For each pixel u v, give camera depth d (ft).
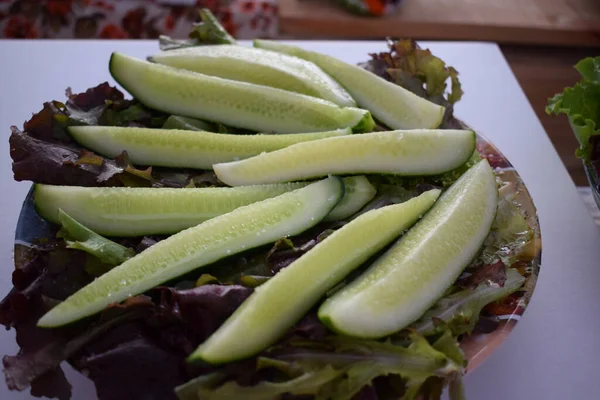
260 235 1.02
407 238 1.04
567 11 2.48
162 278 0.97
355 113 1.23
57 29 2.35
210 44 1.44
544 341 1.12
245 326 0.90
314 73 1.33
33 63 1.65
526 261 1.06
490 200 1.09
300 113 1.26
